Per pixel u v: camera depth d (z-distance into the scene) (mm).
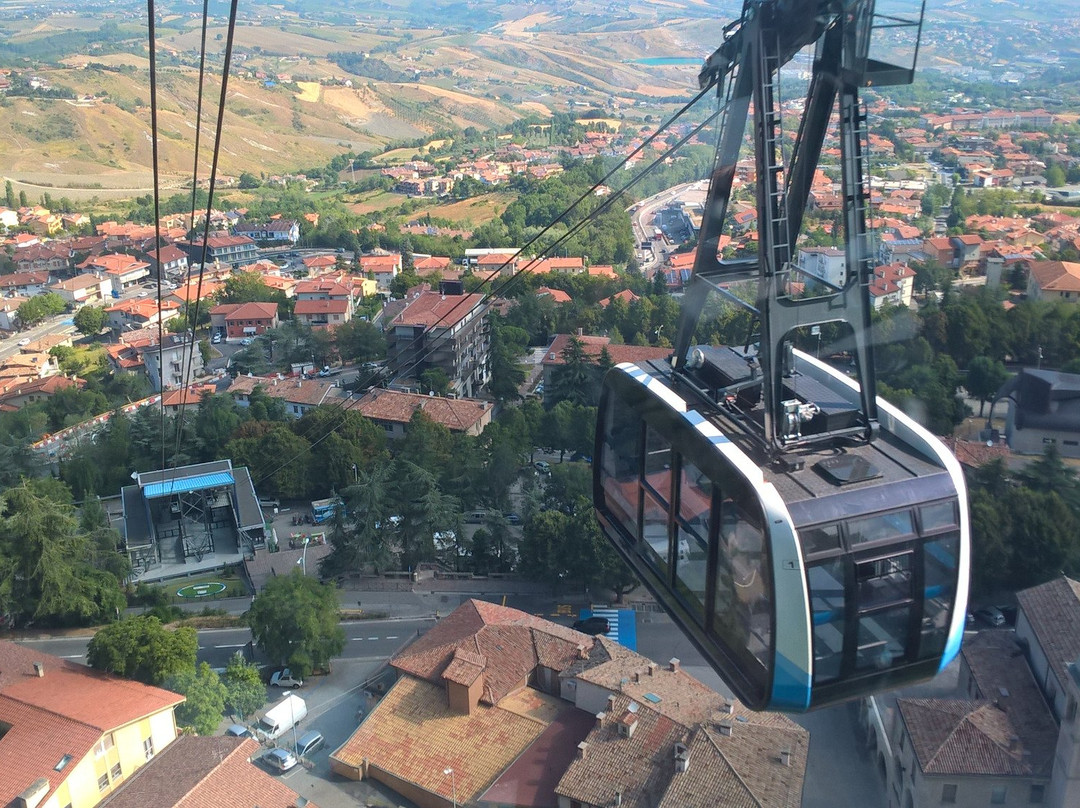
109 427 88312
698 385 13773
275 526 75875
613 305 110562
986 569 50594
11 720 42125
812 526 10930
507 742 43188
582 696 44375
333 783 43625
